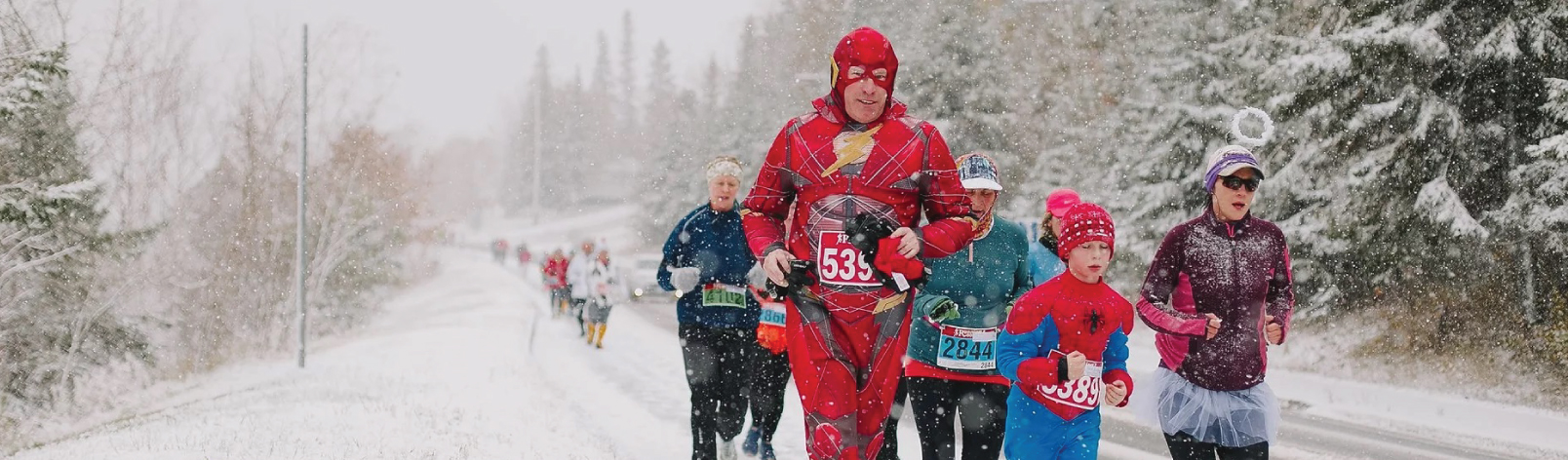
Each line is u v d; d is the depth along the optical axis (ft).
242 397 47.62
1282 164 64.03
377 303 113.29
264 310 84.48
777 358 25.50
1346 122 59.11
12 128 51.37
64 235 57.21
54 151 56.18
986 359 20.13
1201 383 17.84
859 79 13.78
